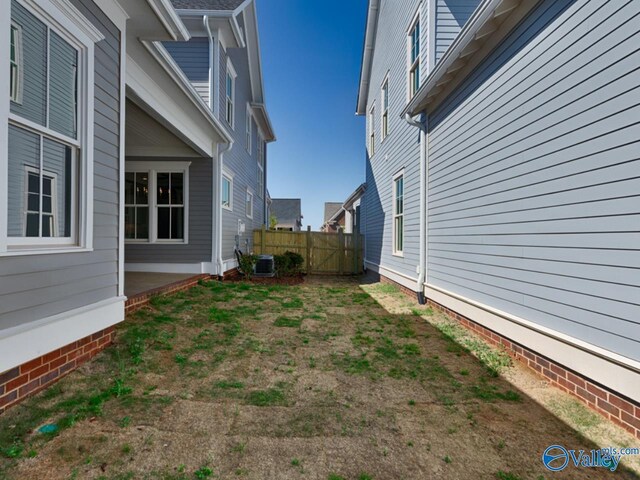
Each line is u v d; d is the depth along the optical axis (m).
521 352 3.48
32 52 2.48
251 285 7.78
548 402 2.68
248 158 11.94
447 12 5.93
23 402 2.33
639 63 2.28
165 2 3.45
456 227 5.02
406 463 1.93
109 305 3.28
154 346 3.48
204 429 2.19
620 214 2.40
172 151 7.49
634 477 1.87
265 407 2.50
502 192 3.83
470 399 2.71
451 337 4.27
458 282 4.94
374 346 3.92
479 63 4.34
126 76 4.20
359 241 12.35
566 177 2.89
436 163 5.80
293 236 12.16
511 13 3.63
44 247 2.56
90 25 2.93
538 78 3.25
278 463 1.90
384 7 9.58
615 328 2.43
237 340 3.92
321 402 2.61
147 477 1.75
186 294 5.96
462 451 2.05
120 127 3.45
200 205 7.68
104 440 2.02
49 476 1.73
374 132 10.99
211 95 7.61
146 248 7.62
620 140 2.41
